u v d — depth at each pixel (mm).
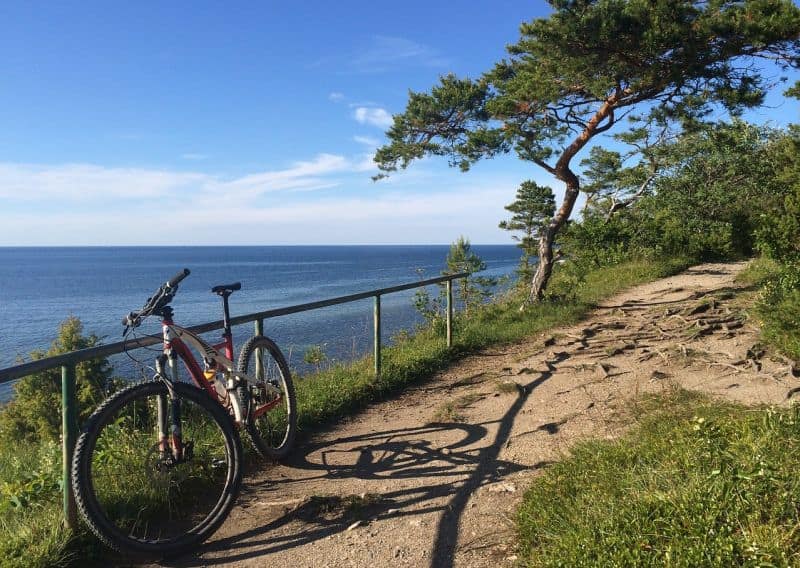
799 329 6512
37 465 4406
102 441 3799
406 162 12539
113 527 3029
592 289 14016
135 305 65375
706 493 2756
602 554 2590
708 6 9305
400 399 6367
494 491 3842
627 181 21547
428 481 4102
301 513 3688
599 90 10289
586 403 5480
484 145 11625
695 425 3330
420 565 3051
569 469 3730
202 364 4121
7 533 3098
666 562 2432
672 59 9719
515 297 14375
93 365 9070
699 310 9375
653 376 6070
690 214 20391
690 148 19953
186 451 3531
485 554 3094
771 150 20359
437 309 13727
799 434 3182
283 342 23938
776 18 8578
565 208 12016
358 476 4277
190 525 3531
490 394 6176
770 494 2680
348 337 24578
